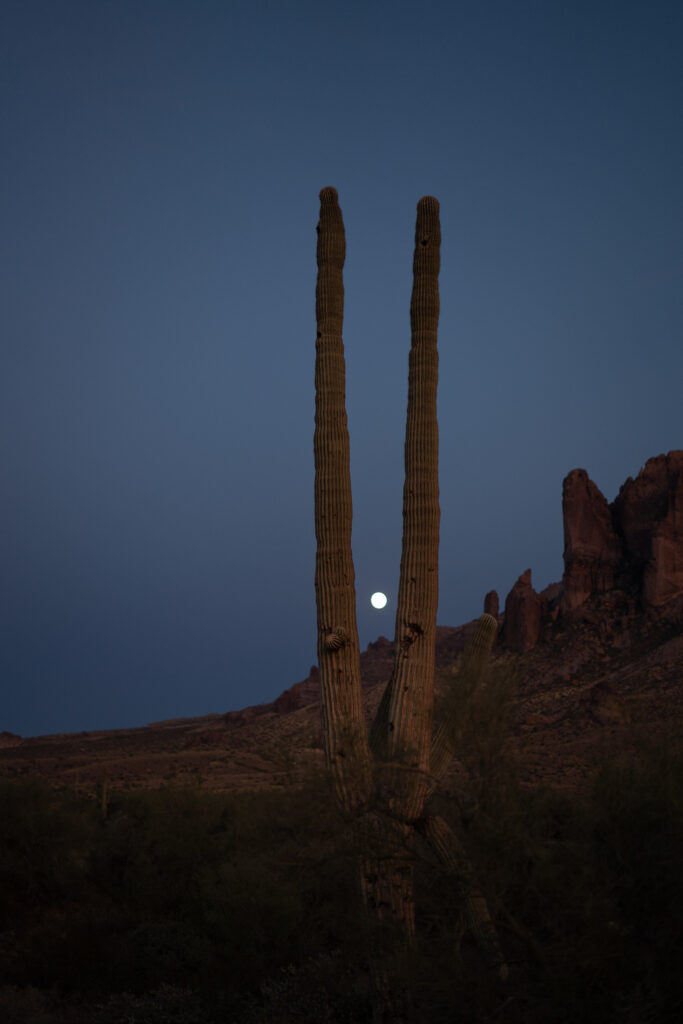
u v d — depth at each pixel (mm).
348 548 8523
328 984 8859
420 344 9062
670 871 5703
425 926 7078
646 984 5438
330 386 8961
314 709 90625
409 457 8781
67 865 17531
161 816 19203
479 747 5980
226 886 12523
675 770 6277
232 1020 9156
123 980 11266
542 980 5445
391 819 6730
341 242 9453
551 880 5414
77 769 71500
